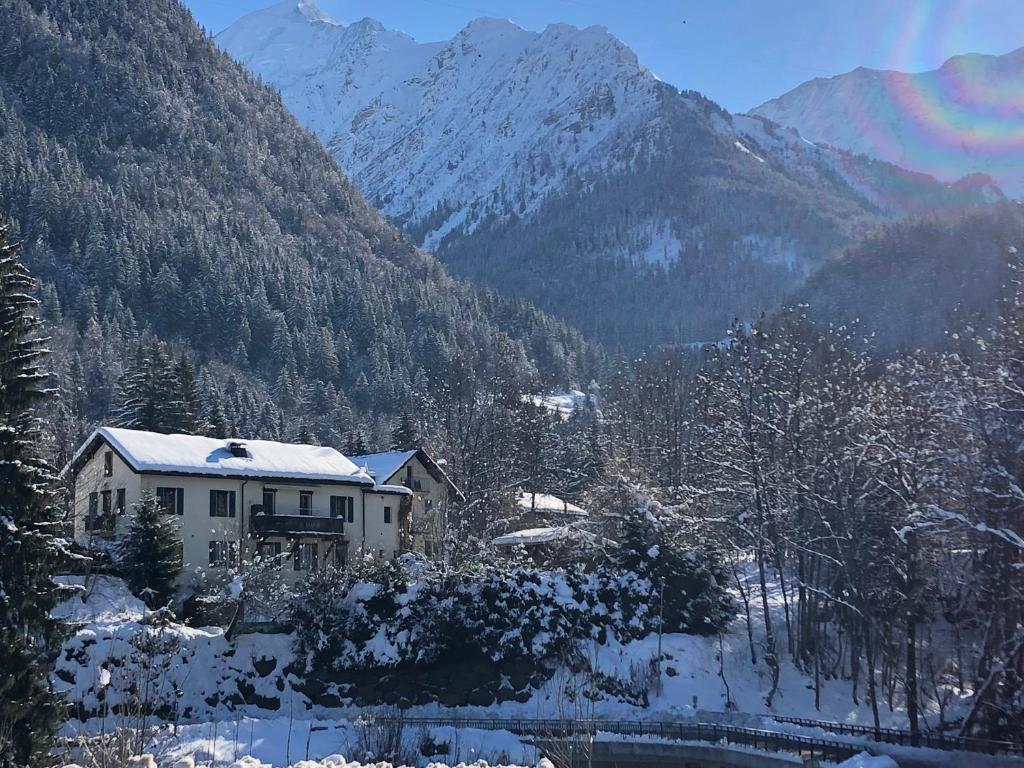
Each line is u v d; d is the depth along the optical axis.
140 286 166.12
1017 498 41.41
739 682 53.59
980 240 197.38
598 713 49.56
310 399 147.38
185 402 88.06
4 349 33.75
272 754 38.25
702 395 76.75
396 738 39.88
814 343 77.12
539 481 95.06
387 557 66.56
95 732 38.50
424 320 198.88
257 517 62.03
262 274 186.38
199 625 52.69
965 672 53.16
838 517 55.19
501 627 53.62
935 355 64.50
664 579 57.72
